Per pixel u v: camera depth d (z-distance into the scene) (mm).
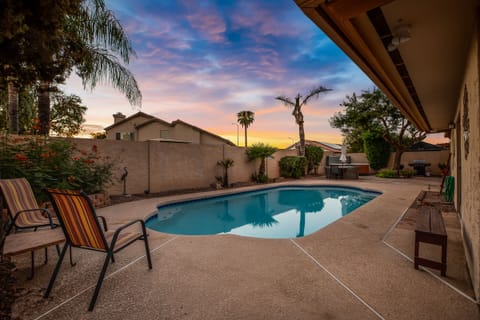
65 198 2059
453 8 1858
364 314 1872
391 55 2719
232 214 7273
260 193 10359
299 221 6637
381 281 2385
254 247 3346
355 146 24547
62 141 5531
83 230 2105
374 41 2309
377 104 15016
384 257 2984
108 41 5996
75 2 2664
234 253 3127
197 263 2814
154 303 2018
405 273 2551
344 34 1960
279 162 14703
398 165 15758
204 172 10141
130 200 7137
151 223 5586
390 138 16094
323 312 1899
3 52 2615
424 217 3098
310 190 11156
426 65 3029
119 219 4938
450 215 5066
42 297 2080
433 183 11570
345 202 8906
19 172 4547
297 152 16359
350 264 2783
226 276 2492
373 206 6160
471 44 2320
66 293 2150
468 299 2066
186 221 6418
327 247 3346
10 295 2104
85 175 5773
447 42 2430
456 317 1829
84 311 1901
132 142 7832
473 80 2287
